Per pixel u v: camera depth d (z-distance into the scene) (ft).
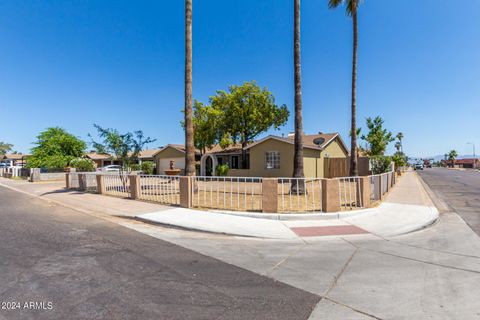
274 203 24.95
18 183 74.74
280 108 83.51
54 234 19.77
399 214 26.11
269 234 19.66
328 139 77.36
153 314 9.25
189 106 39.09
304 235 19.56
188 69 39.27
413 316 9.30
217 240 18.58
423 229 21.58
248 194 39.73
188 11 39.14
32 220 24.86
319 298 10.52
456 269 13.37
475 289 11.24
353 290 11.19
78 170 88.12
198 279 12.16
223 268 13.50
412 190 47.52
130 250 16.16
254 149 72.69
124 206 30.83
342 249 16.61
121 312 9.34
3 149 272.10
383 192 40.27
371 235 19.60
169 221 22.95
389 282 11.94
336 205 25.29
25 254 15.24
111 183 43.27
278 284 11.73
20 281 11.75
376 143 100.42
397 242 18.02
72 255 15.17
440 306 9.93
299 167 38.40
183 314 9.27
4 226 22.31
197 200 33.35
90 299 10.23
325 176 76.07
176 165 104.53
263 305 9.96
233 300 10.30
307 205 29.60
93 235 19.58
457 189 52.13
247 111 78.69
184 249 16.49
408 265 13.92
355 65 55.57
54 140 104.47
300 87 38.78
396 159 104.73
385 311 9.60
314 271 13.17
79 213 28.40
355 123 55.83
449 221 24.43
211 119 79.25
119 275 12.49
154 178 38.68
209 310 9.56
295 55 38.65
